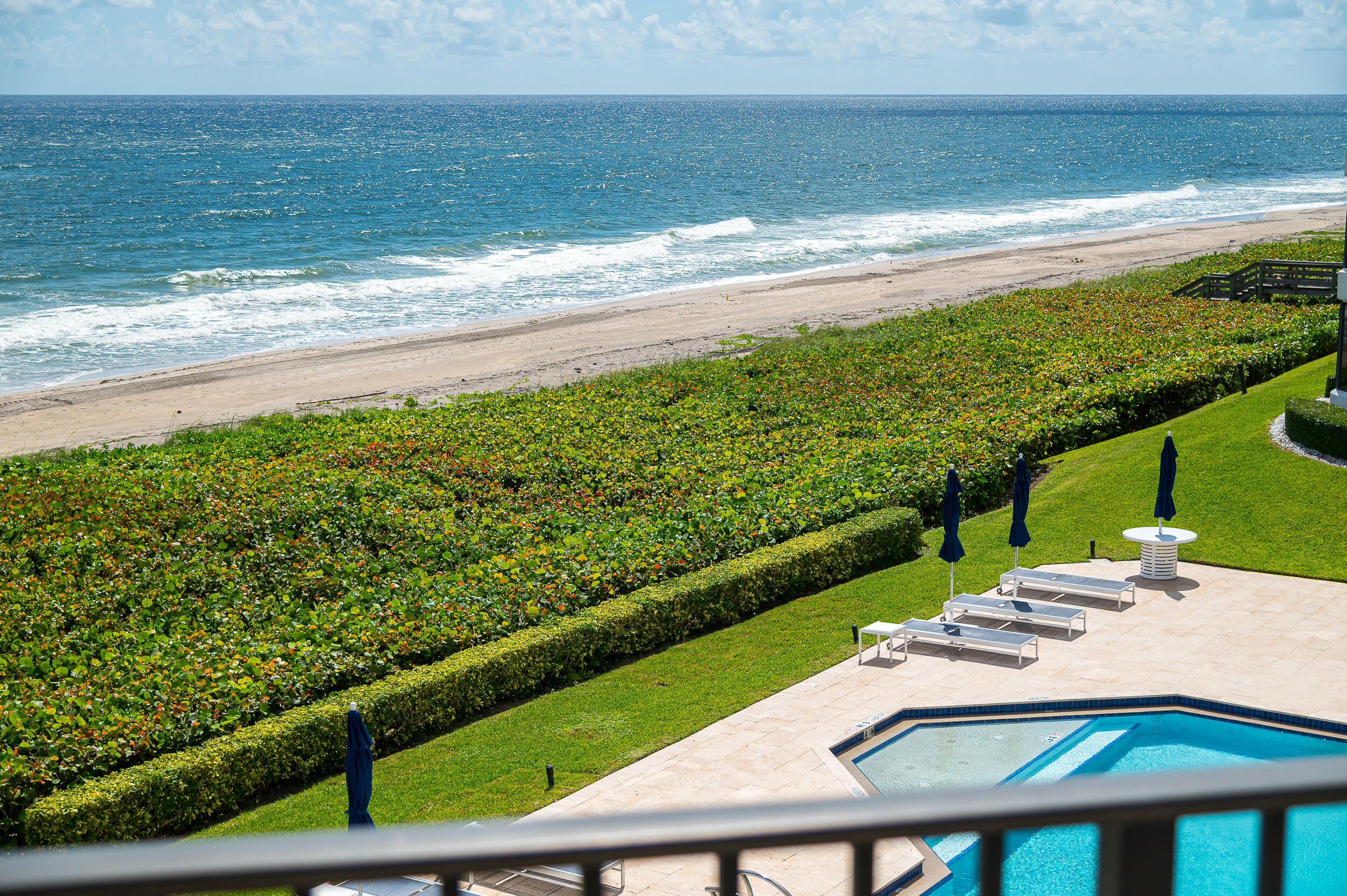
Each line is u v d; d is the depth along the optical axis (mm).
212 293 58594
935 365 34688
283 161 162500
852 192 117812
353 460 27562
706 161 167250
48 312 52594
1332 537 21203
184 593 20078
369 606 18812
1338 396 25844
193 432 32125
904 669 17219
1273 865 1571
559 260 71125
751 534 21859
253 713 15484
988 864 1523
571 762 14680
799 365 36188
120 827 13352
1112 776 1568
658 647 18984
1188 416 28641
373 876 1394
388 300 57844
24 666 16531
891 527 22219
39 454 29219
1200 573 20641
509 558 21000
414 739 16031
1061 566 21344
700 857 1462
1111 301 42906
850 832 1482
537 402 33188
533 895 10680
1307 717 14906
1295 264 40438
